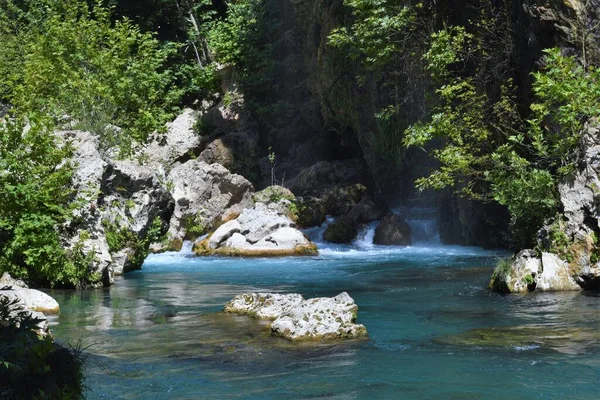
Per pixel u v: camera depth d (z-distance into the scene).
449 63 17.55
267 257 20.00
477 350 8.12
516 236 13.98
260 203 24.34
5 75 28.31
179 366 7.57
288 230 20.95
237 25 33.06
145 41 29.27
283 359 7.82
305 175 27.77
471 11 18.34
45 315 10.80
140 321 10.30
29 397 5.12
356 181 27.19
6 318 5.81
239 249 20.41
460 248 21.78
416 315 10.45
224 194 24.83
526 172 13.56
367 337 8.93
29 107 21.75
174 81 35.28
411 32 19.47
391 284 13.98
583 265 12.45
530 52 15.65
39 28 30.81
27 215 13.41
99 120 21.95
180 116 32.31
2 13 32.78
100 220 14.94
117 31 28.86
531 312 10.46
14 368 5.00
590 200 12.59
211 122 31.83
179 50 36.69
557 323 9.59
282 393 6.54
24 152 13.77
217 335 9.16
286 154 31.38
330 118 28.41
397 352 8.09
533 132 14.50
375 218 24.61
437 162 23.30
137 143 26.00
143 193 17.28
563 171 12.96
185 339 8.95
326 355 7.99
